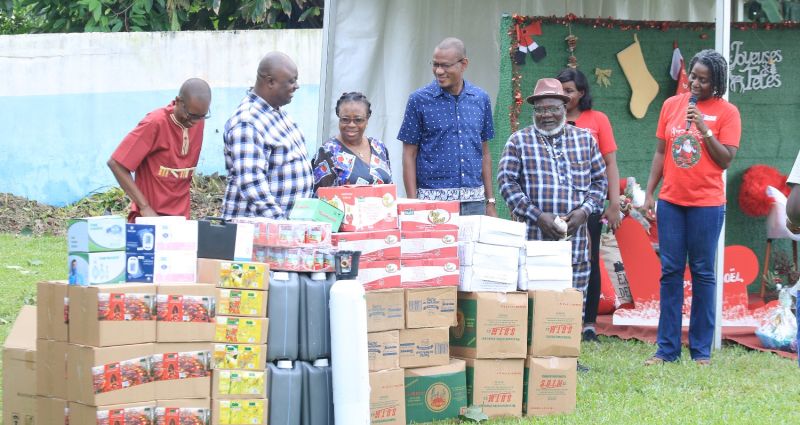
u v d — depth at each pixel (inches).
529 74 328.8
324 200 207.2
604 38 341.1
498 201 333.1
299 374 194.7
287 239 195.5
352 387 190.7
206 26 594.9
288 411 194.1
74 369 176.7
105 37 522.0
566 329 227.5
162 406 178.5
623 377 258.4
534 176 259.6
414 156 269.4
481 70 350.9
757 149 361.7
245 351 188.5
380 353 208.2
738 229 361.1
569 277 231.1
